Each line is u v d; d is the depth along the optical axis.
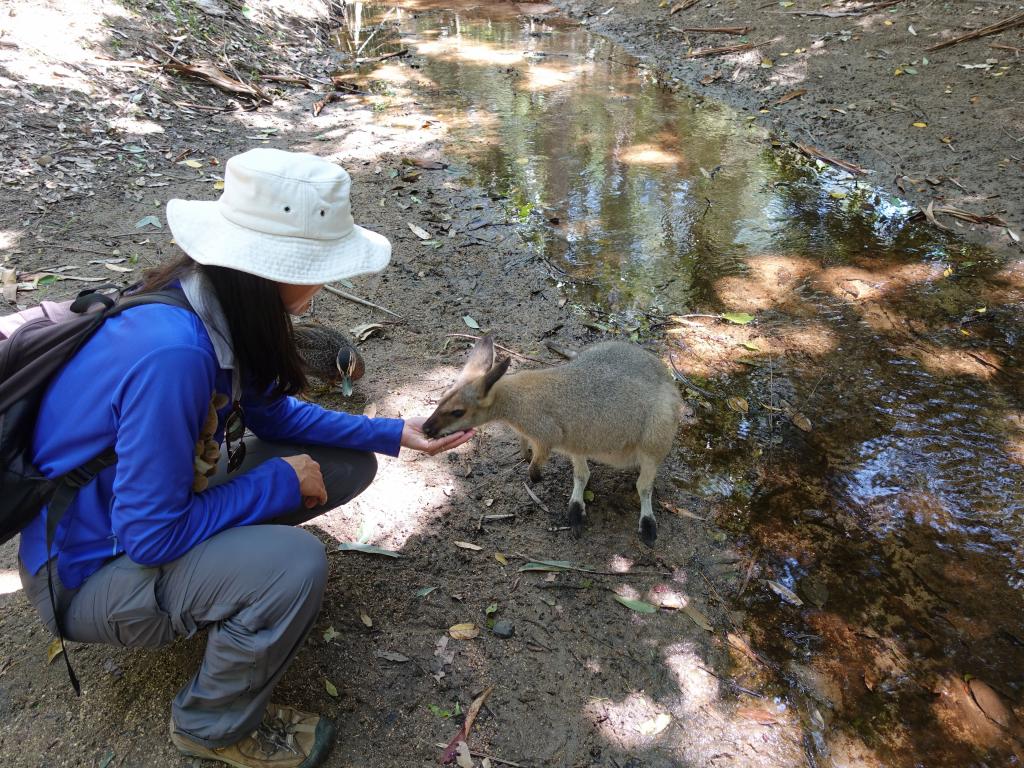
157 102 7.01
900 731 2.61
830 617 3.00
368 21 11.41
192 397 1.87
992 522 3.41
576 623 2.90
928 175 6.41
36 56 6.80
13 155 5.70
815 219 5.97
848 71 8.20
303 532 2.17
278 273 1.90
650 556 3.23
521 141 7.27
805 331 4.70
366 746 2.42
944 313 4.84
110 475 1.98
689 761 2.47
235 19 9.21
